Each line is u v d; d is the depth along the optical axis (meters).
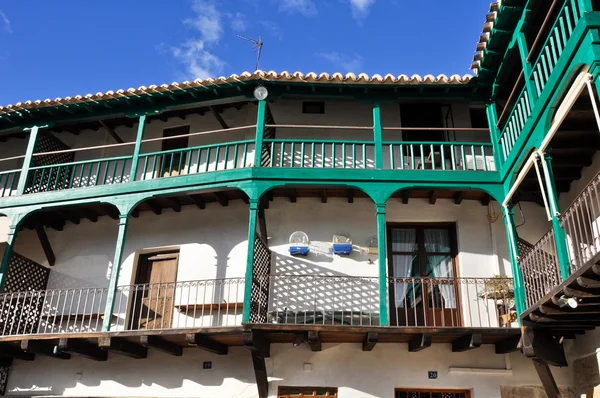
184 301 11.87
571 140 9.31
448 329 9.52
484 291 10.93
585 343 9.82
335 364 10.54
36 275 12.63
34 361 11.82
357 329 9.55
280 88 11.66
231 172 11.01
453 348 10.51
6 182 12.91
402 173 10.87
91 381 11.35
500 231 11.62
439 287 11.51
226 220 12.34
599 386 9.27
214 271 11.99
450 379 10.35
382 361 10.53
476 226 11.75
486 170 10.94
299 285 11.45
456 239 11.78
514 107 10.23
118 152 13.95
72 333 10.23
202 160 13.28
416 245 11.91
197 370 11.00
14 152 14.61
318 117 13.00
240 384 10.75
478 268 11.41
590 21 7.19
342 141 11.20
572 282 7.53
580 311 8.48
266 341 10.45
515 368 10.45
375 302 11.34
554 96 8.20
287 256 11.72
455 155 12.40
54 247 13.29
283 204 12.14
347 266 11.62
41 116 12.87
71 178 13.38
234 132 13.23
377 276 11.53
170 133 13.77
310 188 11.51
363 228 11.90
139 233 12.73
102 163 13.92
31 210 11.95
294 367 10.55
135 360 11.34
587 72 7.14
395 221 11.93
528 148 9.35
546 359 9.38
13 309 11.61
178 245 12.41
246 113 13.30
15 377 11.75
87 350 10.73
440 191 11.45
